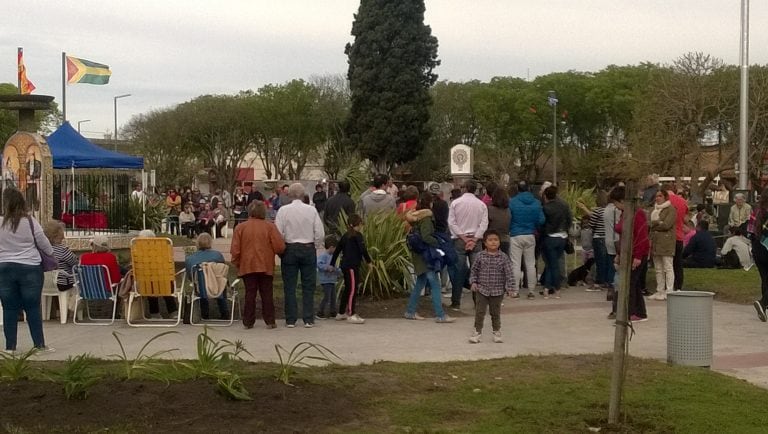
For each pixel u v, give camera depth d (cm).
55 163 2184
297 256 1195
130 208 2383
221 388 730
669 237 1455
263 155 6712
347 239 1261
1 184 1819
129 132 6775
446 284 1558
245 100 6119
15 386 766
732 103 4331
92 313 1338
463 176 3141
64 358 965
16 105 1772
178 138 5900
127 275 1227
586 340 1116
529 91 6112
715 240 1992
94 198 1980
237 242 1185
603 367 913
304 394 755
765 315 1263
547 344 1085
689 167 4356
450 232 1406
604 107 6091
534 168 6419
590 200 2297
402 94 4972
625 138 5659
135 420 676
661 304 1435
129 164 2330
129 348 1032
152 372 805
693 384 831
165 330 1174
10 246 981
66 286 1228
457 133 6228
